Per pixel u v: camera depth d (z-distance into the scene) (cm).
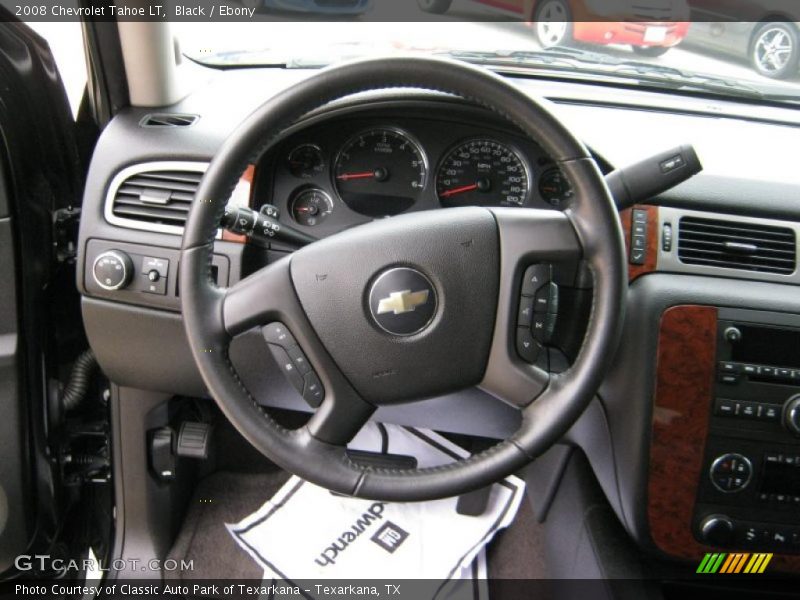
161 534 156
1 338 124
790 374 116
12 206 117
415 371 96
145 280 123
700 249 121
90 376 151
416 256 93
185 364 132
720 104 140
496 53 147
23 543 135
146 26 122
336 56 148
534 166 124
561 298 120
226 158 90
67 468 151
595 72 143
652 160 97
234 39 148
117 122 129
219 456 180
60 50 132
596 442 136
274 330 96
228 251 123
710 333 118
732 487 120
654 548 124
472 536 161
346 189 128
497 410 136
